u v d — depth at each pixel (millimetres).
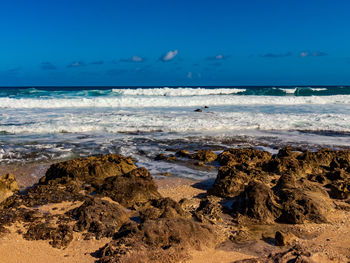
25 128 17938
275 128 19656
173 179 10969
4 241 6082
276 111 27109
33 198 8062
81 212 6969
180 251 5766
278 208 7695
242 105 32156
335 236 6863
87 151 14195
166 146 15312
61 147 14719
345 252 6105
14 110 25828
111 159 10930
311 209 7734
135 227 6168
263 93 51531
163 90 45656
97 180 9500
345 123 21078
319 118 22844
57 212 7434
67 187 8977
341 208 8367
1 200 8266
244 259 5750
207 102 32750
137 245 5703
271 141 16453
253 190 7938
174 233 6090
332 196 9328
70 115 23328
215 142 16156
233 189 9086
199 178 11141
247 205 7828
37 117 22156
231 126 19688
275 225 7391
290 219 7508
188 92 45938
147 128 18828
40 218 6969
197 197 9289
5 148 14336
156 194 8977
